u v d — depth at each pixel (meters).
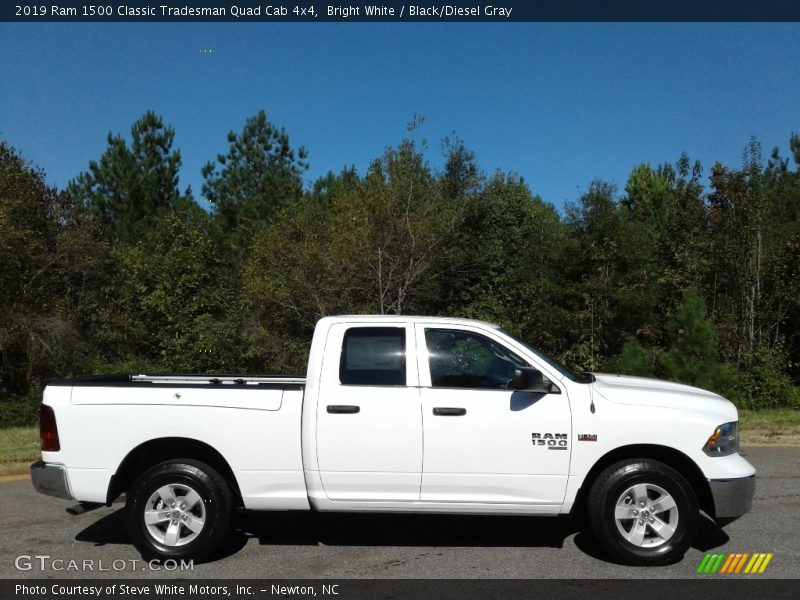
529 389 5.28
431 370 5.54
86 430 5.48
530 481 5.35
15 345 16.42
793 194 19.91
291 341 16.62
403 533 6.18
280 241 16.62
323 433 5.39
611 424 5.34
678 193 18.05
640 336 16.27
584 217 17.39
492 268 18.62
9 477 8.32
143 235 22.47
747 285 15.84
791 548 5.70
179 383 5.92
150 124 25.28
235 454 5.44
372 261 15.95
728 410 5.54
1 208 16.17
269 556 5.59
